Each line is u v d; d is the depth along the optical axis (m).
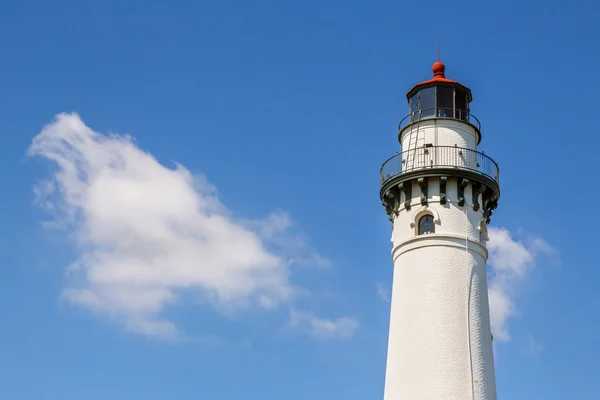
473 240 48.00
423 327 46.25
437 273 46.91
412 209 48.53
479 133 51.00
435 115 49.94
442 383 45.03
